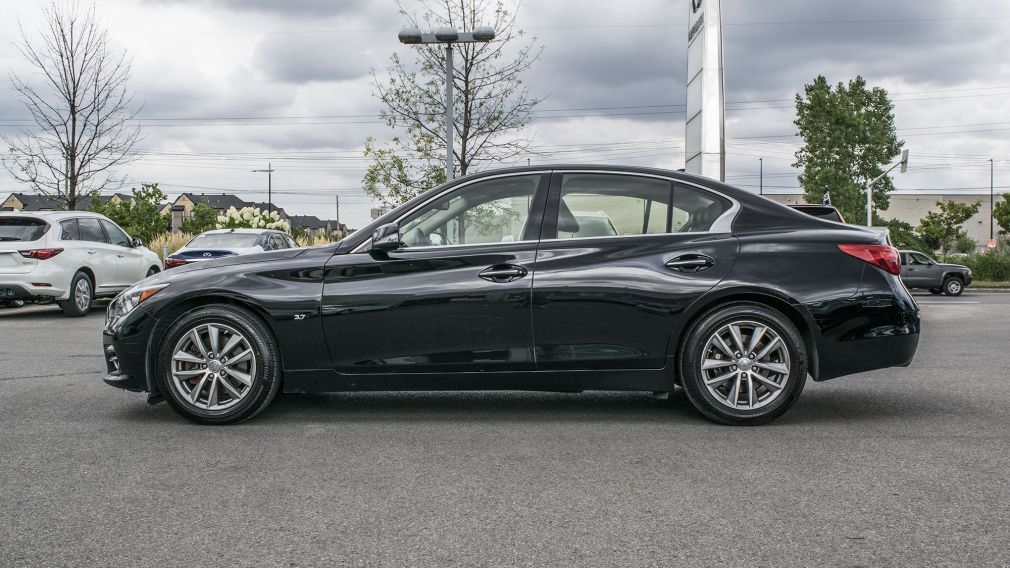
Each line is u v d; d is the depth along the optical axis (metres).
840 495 3.70
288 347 5.20
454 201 5.37
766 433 4.93
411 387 5.23
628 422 5.27
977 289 38.22
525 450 4.55
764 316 5.07
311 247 5.43
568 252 5.19
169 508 3.56
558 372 5.17
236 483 3.94
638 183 5.34
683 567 2.88
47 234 13.34
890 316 5.12
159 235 25.83
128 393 6.37
